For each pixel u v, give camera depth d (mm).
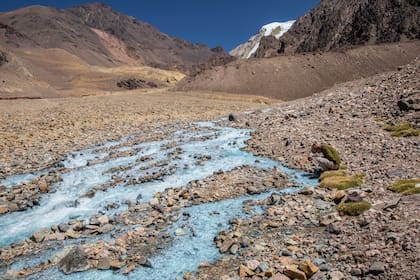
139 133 32938
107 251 11766
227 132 31766
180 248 11836
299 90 184625
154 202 15906
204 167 21156
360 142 20438
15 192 17672
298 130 26094
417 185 13383
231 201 15672
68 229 13734
